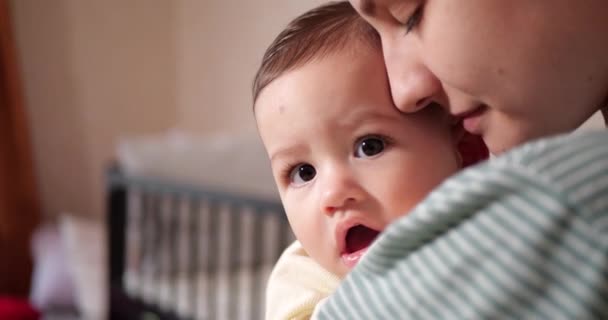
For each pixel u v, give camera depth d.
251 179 2.52
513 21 0.41
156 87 3.42
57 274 2.66
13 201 3.02
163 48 3.41
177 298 2.25
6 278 3.06
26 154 3.04
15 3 3.06
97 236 2.81
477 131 0.47
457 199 0.36
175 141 2.52
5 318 2.52
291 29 0.61
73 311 2.63
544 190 0.33
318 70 0.56
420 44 0.45
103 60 3.28
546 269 0.33
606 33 0.41
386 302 0.39
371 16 0.48
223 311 2.17
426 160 0.55
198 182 2.42
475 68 0.42
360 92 0.54
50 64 3.17
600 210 0.32
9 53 2.93
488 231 0.35
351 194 0.53
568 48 0.41
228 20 2.96
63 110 3.23
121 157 2.49
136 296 2.35
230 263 2.34
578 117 0.44
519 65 0.41
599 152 0.34
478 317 0.34
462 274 0.35
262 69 0.60
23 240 3.08
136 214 2.37
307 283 0.59
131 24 3.32
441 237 0.37
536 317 0.33
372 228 0.54
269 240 2.28
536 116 0.43
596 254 0.32
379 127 0.54
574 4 0.40
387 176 0.54
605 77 0.43
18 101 2.98
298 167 0.58
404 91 0.47
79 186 3.31
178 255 2.37
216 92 3.12
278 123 0.57
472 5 0.41
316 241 0.56
